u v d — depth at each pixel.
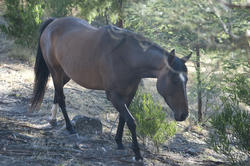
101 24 12.37
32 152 5.13
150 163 5.52
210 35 4.10
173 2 4.70
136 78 5.17
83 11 9.49
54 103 6.54
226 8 4.30
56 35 6.31
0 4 14.76
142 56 4.94
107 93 5.44
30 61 11.02
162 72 4.71
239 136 5.76
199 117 9.16
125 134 6.86
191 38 6.57
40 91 6.84
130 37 5.05
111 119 7.77
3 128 5.88
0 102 7.35
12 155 4.90
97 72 5.44
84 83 5.79
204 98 10.53
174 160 5.94
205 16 4.62
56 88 6.50
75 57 5.72
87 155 5.40
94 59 5.39
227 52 3.54
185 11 4.39
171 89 4.57
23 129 6.04
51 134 6.08
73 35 5.95
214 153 6.92
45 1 12.23
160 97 10.07
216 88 7.82
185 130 8.32
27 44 11.77
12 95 7.89
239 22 5.62
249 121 5.87
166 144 6.91
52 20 6.99
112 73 5.16
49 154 5.13
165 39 6.91
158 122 6.13
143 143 6.43
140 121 6.13
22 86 8.64
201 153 6.78
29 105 7.49
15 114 6.86
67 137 6.03
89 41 5.54
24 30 11.56
